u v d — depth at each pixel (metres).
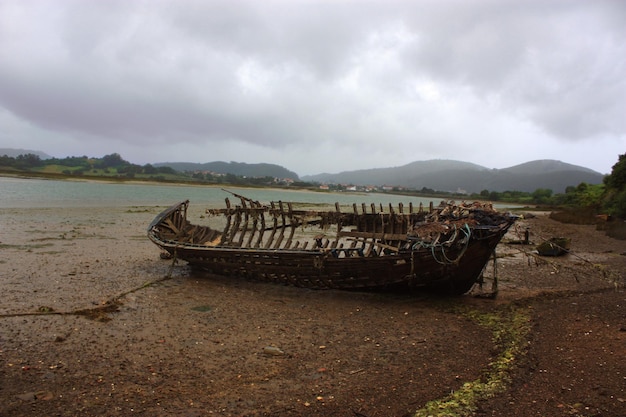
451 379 6.92
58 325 9.17
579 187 70.50
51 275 13.59
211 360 7.68
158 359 7.65
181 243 15.09
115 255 17.64
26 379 6.60
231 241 16.53
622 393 5.99
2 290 11.64
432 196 195.38
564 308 11.10
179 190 95.25
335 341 8.83
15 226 24.02
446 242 11.15
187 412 5.76
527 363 7.32
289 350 8.26
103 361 7.46
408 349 8.38
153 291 12.46
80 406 5.84
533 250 22.41
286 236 25.91
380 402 6.11
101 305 10.67
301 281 13.17
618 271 16.47
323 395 6.33
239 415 5.70
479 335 9.27
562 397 6.02
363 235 13.18
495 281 12.52
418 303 11.92
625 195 38.84
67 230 23.86
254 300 12.03
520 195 150.88
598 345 7.96
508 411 5.72
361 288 12.66
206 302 11.61
